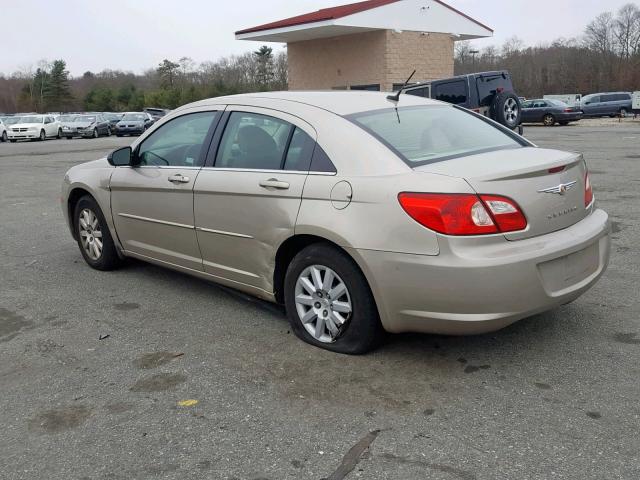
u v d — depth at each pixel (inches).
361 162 143.8
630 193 362.9
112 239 222.1
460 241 128.1
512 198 132.5
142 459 112.3
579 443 111.8
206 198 174.9
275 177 157.5
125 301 197.8
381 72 798.5
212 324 175.8
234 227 168.4
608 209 317.7
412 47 815.7
